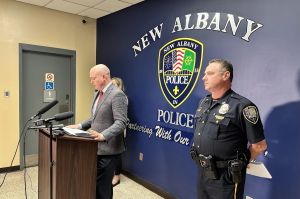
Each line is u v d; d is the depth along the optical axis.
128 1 3.41
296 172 1.84
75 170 1.71
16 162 3.71
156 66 3.15
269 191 2.00
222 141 1.56
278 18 1.95
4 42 3.51
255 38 2.11
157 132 3.13
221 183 1.58
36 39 3.79
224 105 1.62
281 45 1.93
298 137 1.83
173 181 2.91
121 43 3.82
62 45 4.08
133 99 3.56
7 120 3.60
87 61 4.40
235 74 2.27
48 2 3.62
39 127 1.67
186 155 2.74
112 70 4.04
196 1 2.62
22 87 3.73
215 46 2.44
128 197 2.97
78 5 3.71
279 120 1.95
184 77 2.76
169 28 2.96
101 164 2.13
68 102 4.30
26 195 2.74
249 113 1.51
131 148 3.61
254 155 1.57
